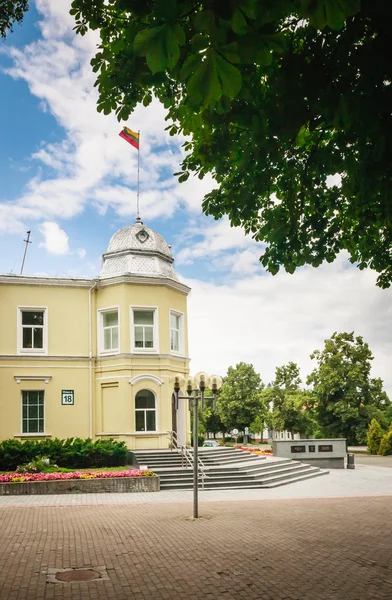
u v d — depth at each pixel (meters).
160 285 29.02
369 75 5.72
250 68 5.95
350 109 5.83
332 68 6.30
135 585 8.69
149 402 28.11
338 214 10.41
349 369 48.94
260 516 15.45
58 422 27.72
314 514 15.85
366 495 20.98
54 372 28.00
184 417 29.58
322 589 8.44
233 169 9.52
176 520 14.77
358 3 3.69
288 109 6.75
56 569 9.70
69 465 24.89
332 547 11.37
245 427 72.38
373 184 6.94
